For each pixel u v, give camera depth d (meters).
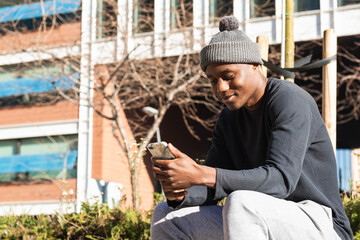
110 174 17.23
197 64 12.85
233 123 2.16
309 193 1.86
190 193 1.98
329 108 3.21
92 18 15.58
